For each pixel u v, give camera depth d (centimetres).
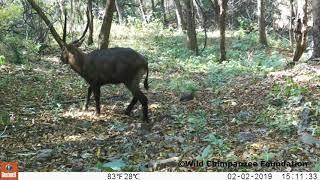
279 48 2273
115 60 955
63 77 1377
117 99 1148
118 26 2738
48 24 1438
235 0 3303
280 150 734
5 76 1289
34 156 750
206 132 854
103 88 1269
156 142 810
